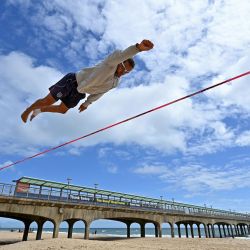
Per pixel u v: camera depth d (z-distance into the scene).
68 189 33.69
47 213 31.27
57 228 31.70
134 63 4.02
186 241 42.03
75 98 4.29
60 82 4.21
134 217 42.06
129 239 45.28
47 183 31.67
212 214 65.00
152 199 46.72
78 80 4.10
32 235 59.50
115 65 3.76
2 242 38.56
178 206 53.00
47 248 24.75
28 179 29.59
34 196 30.03
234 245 36.41
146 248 28.58
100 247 26.72
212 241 43.59
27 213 29.50
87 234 34.59
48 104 4.21
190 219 55.56
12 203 28.55
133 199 42.84
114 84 4.14
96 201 36.66
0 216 34.56
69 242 28.59
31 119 4.52
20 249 24.36
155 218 46.62
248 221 85.38
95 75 3.88
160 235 46.91
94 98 4.48
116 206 39.31
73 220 39.78
